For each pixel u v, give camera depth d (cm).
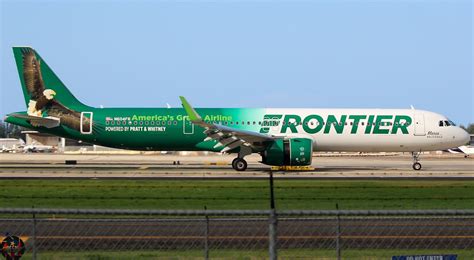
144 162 10550
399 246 2862
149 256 2662
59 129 8062
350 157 14562
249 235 3039
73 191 5184
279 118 8031
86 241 2930
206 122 7900
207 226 2316
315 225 3294
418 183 6016
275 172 7575
